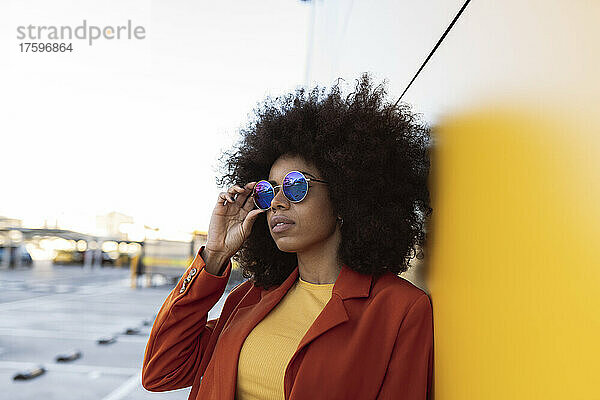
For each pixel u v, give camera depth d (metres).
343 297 1.68
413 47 2.05
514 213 1.01
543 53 0.90
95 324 13.63
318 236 1.80
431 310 1.67
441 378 1.52
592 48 0.74
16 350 9.83
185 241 22.67
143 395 6.78
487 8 1.21
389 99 2.56
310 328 1.62
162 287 25.62
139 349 10.30
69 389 7.02
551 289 0.85
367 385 1.58
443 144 1.59
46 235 30.38
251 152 2.11
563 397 0.80
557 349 0.82
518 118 1.00
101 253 42.72
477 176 1.25
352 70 4.18
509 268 1.03
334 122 1.82
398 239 1.77
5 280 27.88
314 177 1.82
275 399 1.67
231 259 2.09
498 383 1.07
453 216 1.46
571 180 0.79
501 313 1.06
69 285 26.17
